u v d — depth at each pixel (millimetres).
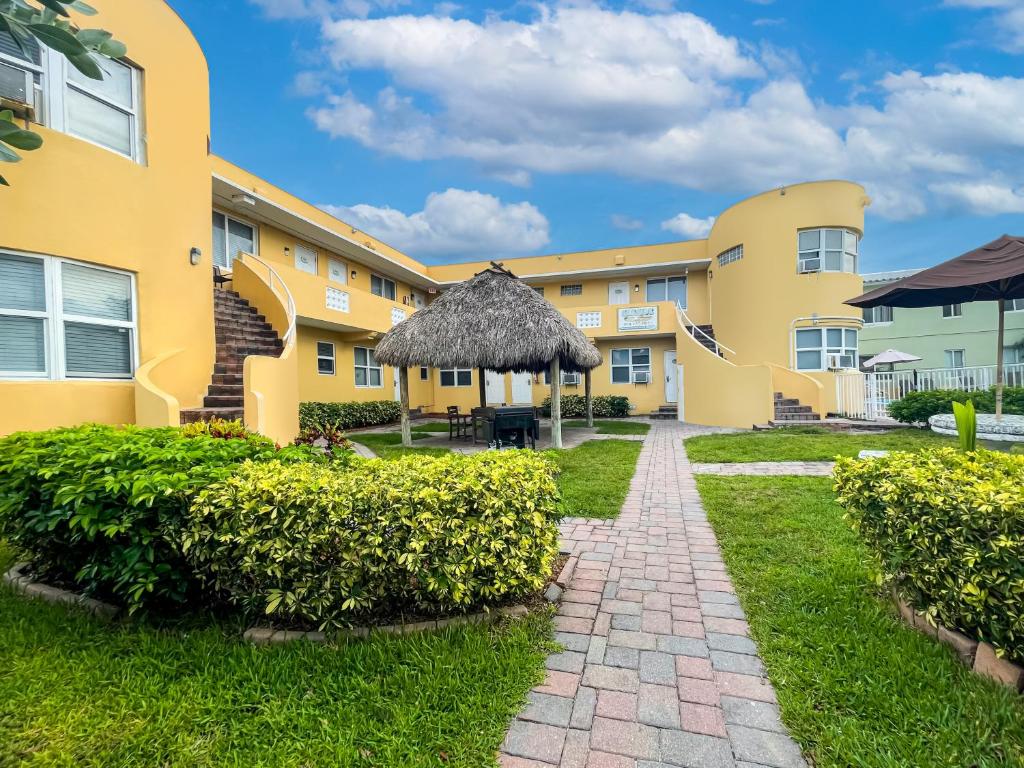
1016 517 2168
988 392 10617
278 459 3555
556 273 20328
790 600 3137
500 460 3590
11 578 3398
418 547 2588
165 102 7117
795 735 2008
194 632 2807
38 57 5652
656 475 7340
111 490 2590
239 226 12727
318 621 2795
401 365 10516
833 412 13891
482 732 2047
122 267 6441
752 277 15508
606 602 3289
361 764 1880
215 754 1941
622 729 2086
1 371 5379
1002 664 2254
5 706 2176
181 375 7336
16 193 5422
